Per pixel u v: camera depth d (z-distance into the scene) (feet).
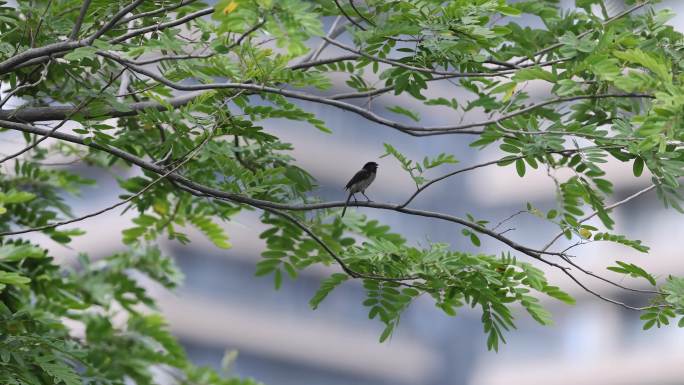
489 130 39.01
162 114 36.22
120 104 35.22
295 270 44.80
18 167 46.29
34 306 44.70
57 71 40.04
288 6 26.81
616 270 36.32
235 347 239.09
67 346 38.70
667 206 34.71
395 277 38.32
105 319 47.52
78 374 38.75
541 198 247.29
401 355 259.39
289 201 43.37
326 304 253.85
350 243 44.11
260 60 35.06
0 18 37.09
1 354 34.45
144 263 51.13
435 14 36.27
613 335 216.13
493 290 37.55
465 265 36.63
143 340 49.24
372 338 258.37
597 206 36.70
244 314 239.09
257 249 235.61
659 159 33.53
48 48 33.58
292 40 26.86
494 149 263.49
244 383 53.16
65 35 37.93
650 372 209.05
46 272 43.14
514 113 36.55
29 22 38.06
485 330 37.73
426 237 38.91
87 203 219.41
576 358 220.64
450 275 36.63
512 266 39.01
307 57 43.73
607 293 215.10
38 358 35.01
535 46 41.83
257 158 43.21
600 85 37.35
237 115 37.81
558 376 220.23
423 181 36.06
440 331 264.11
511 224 250.37
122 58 34.30
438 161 36.50
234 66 36.99
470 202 267.18
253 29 27.89
